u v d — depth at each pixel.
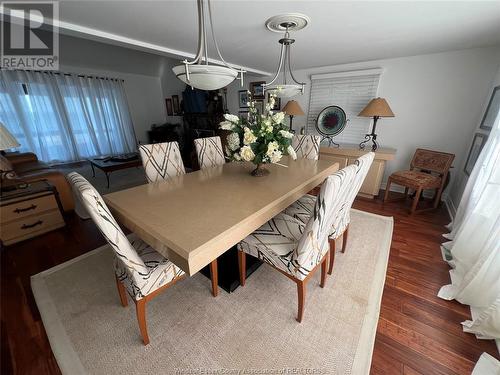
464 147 2.88
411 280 1.73
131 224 1.21
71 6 1.47
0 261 1.94
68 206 2.73
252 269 1.80
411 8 1.55
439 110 2.95
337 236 1.66
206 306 1.51
